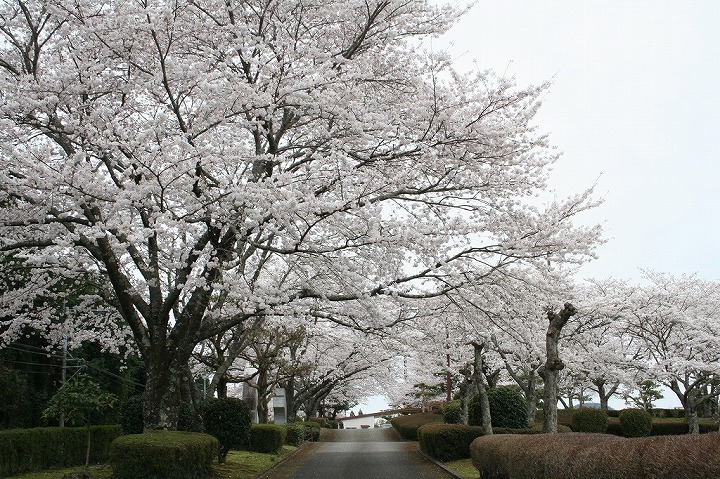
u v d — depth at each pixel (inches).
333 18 451.8
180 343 432.8
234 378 724.7
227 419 553.6
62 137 410.0
